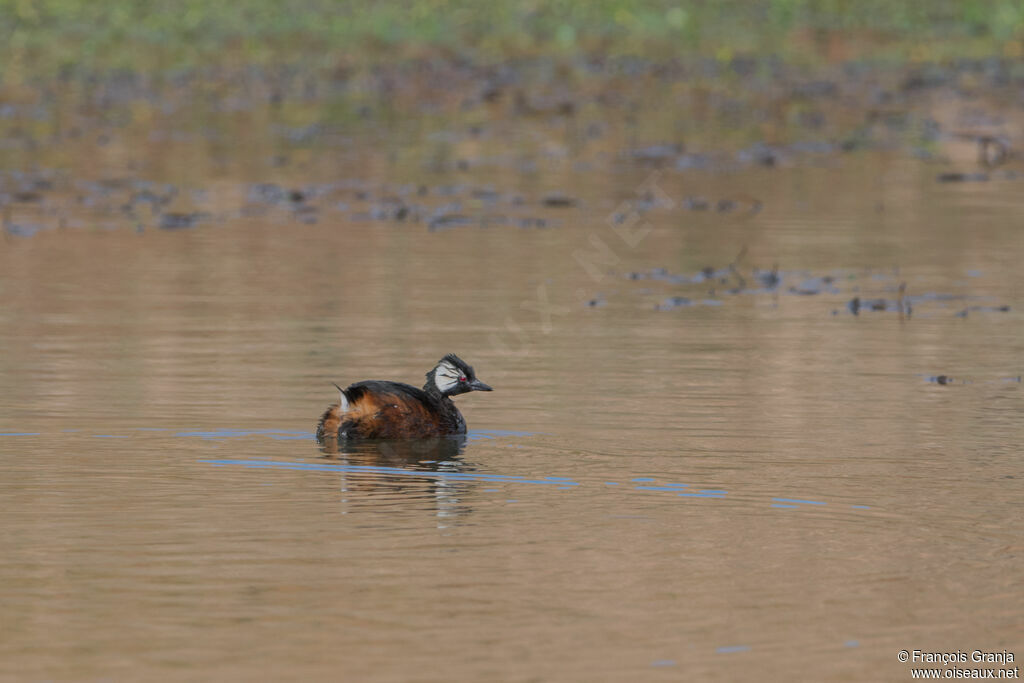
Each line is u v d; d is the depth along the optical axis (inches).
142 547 543.8
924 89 2359.7
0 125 1988.2
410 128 2027.6
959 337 981.2
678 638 465.4
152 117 2071.9
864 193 1611.7
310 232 1374.3
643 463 669.9
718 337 981.2
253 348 930.7
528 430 737.0
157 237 1344.7
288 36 2640.3
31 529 562.6
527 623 476.1
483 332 988.6
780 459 677.9
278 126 2027.6
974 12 2901.1
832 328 1012.5
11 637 462.3
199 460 666.8
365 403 713.0
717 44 2677.2
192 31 2645.2
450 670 440.5
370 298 1097.4
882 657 453.4
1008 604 495.5
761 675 439.8
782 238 1363.2
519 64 2511.1
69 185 1601.9
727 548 549.0
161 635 464.8
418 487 628.1
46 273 1184.2
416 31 2689.5
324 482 634.2
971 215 1475.1
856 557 539.5
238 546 545.6
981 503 607.8
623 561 533.0
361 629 470.3
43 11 2672.2
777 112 2176.4
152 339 955.3
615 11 2834.6
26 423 731.4
